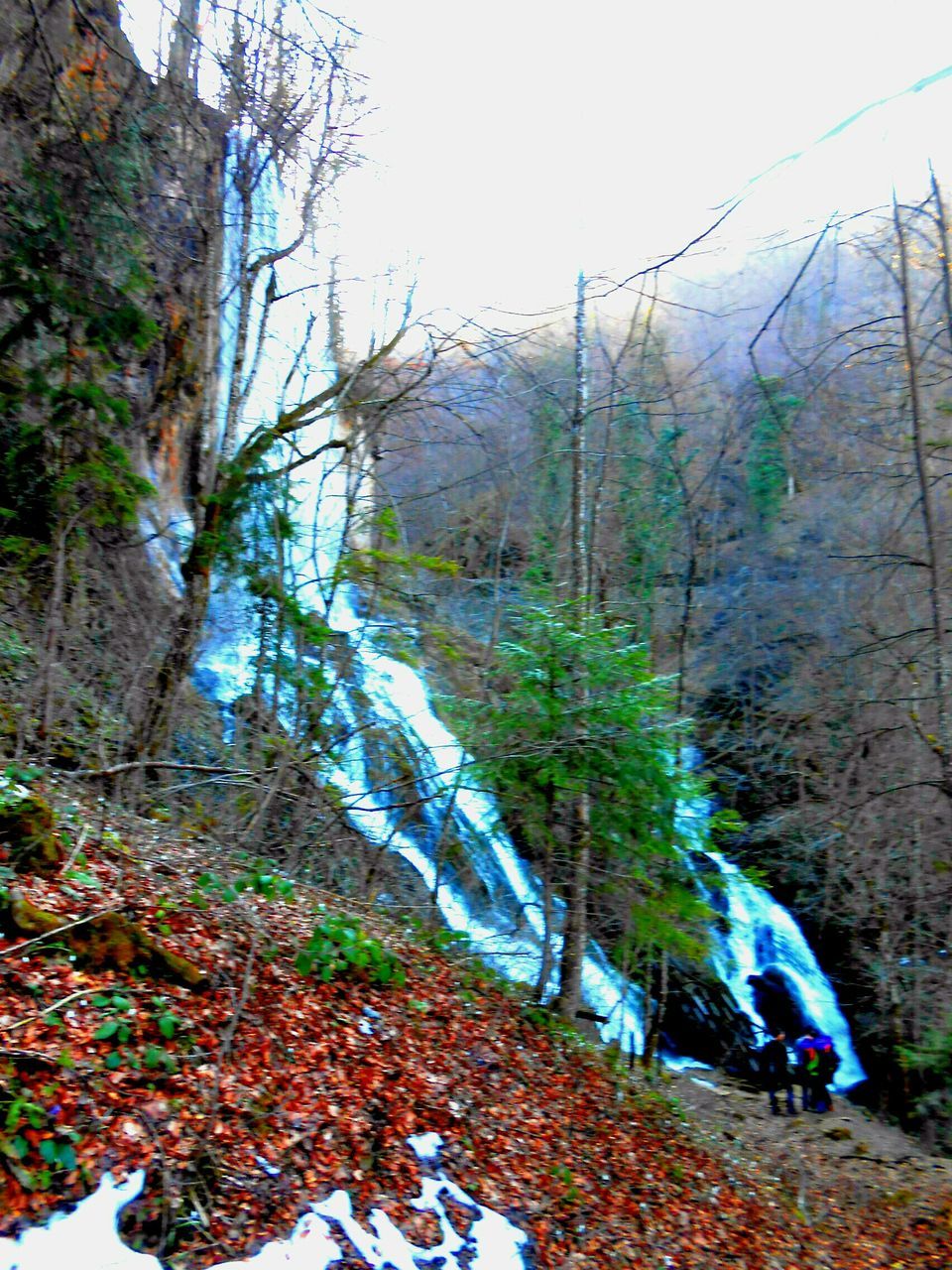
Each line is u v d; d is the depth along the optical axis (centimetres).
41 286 1031
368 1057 701
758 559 2384
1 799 673
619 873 1162
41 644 1055
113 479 1120
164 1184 482
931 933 1667
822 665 1650
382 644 1470
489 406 1759
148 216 1231
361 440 1454
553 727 1067
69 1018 539
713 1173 930
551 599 1191
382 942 968
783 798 2016
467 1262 572
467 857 1511
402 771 1512
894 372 1267
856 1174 1208
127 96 1138
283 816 1197
